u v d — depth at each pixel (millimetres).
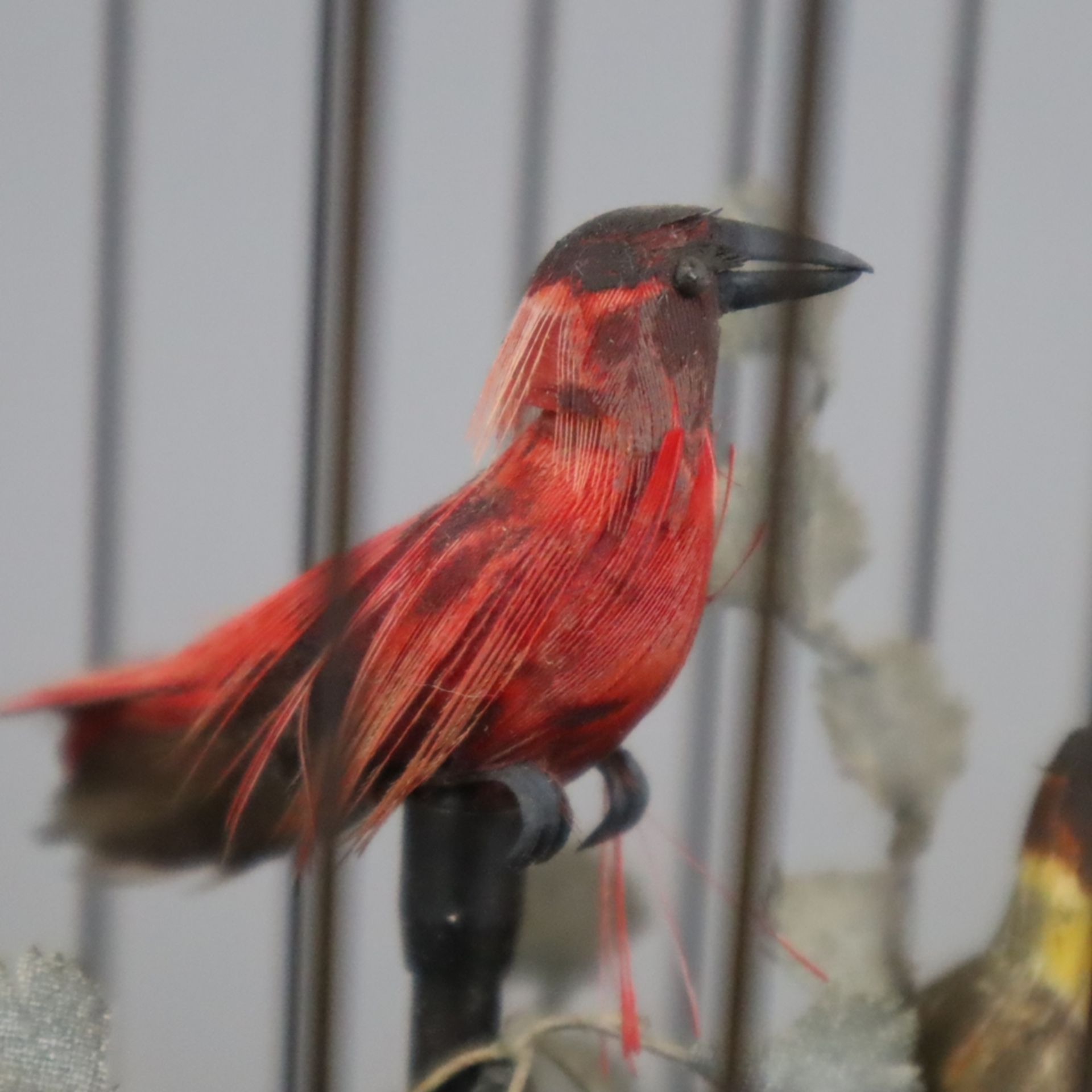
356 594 1358
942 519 2074
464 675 1315
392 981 1940
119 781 1438
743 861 1071
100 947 1926
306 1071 1396
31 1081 1434
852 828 1852
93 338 2012
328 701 1151
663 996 1801
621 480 1349
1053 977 1494
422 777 1351
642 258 1365
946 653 2072
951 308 1884
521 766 1363
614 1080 1623
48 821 1466
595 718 1356
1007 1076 1476
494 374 1436
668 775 1986
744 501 1668
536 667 1316
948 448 2041
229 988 1958
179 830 1441
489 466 1448
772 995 1676
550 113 1927
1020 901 1550
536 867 1746
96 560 1990
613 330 1356
